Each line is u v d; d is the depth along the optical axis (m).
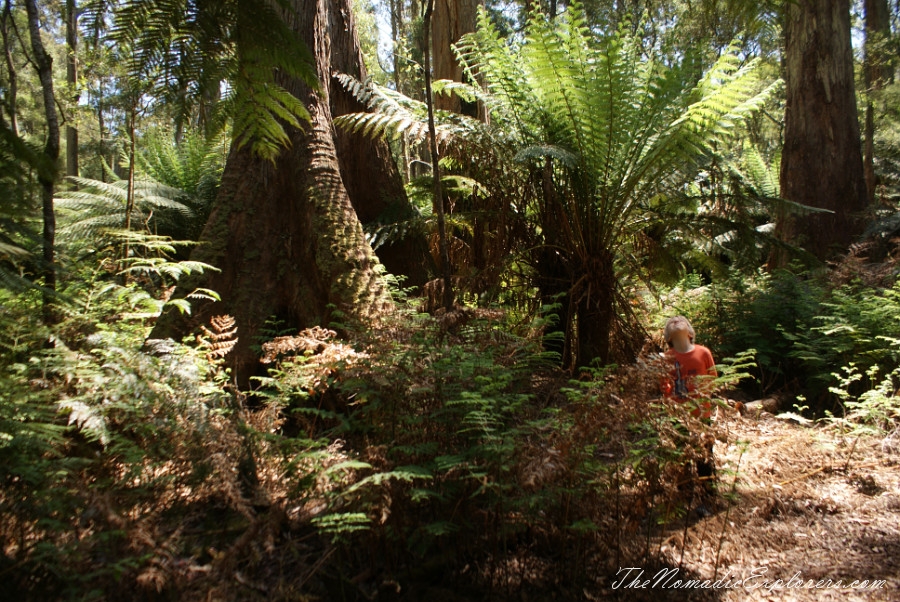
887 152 13.08
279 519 2.48
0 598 1.96
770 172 11.51
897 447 3.75
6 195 1.38
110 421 2.82
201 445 2.67
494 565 2.46
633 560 2.62
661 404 2.60
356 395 2.90
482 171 5.11
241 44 1.30
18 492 2.19
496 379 2.84
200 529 2.60
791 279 5.59
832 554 2.74
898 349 4.45
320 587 2.38
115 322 3.66
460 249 5.62
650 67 4.79
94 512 2.37
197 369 3.09
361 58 6.31
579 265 4.88
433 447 2.49
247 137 1.52
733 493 2.82
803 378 5.10
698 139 4.58
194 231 7.11
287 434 3.59
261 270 4.33
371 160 6.11
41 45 3.37
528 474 2.27
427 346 3.01
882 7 15.28
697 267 8.10
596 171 4.71
